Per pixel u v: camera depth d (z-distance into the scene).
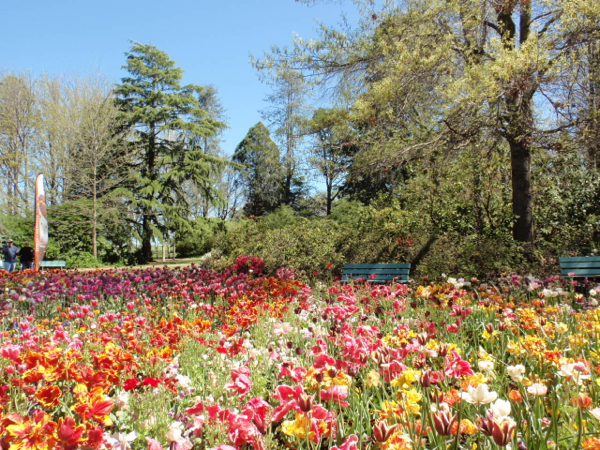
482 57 9.57
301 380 2.26
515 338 3.49
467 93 8.16
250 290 6.26
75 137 24.72
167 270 9.20
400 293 5.75
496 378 2.55
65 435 1.55
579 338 2.90
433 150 10.15
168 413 2.38
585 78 8.65
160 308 5.93
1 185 24.06
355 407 2.36
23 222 22.53
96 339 3.55
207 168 27.09
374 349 2.69
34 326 4.37
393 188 14.27
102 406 1.81
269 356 3.21
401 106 10.01
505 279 6.48
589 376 2.04
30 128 26.14
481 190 10.73
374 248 10.17
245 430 1.81
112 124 25.67
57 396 2.12
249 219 13.26
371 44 10.40
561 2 8.02
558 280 6.02
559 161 11.25
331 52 10.77
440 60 9.22
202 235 27.38
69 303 6.51
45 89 26.55
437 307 4.40
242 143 40.78
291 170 30.34
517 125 8.96
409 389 2.03
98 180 24.28
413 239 9.89
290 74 11.22
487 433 1.47
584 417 2.05
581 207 10.92
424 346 2.46
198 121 29.16
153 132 28.03
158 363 2.71
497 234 10.06
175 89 29.20
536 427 1.97
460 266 8.52
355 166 10.67
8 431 1.58
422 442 1.88
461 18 9.44
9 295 6.27
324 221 12.17
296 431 1.76
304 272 9.98
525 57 7.67
